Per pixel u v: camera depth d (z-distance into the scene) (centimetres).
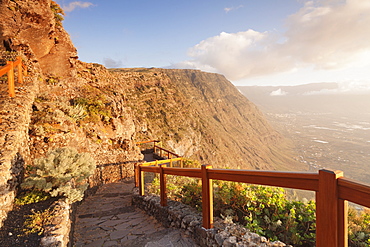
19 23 946
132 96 10962
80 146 747
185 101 14088
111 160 930
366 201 120
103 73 1370
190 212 362
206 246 277
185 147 10506
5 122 452
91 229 392
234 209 376
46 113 627
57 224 279
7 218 298
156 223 412
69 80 1077
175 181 619
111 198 639
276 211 331
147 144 1628
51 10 1078
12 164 362
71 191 376
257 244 236
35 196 366
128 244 323
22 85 665
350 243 280
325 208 148
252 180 221
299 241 288
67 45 1098
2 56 748
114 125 1016
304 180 167
